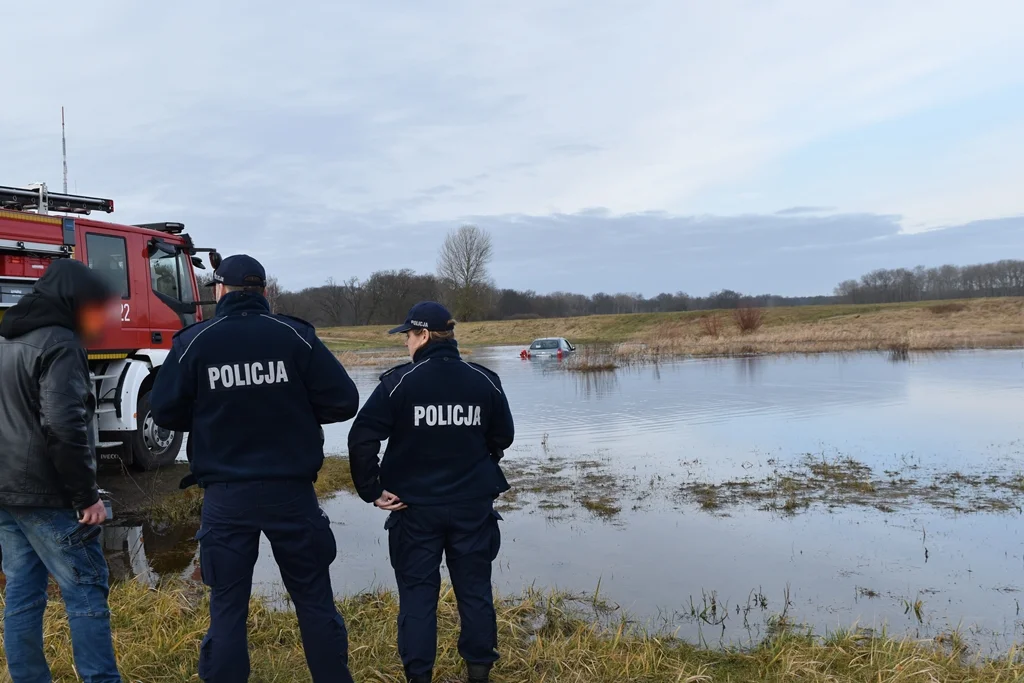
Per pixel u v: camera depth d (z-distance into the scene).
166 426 2.95
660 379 20.55
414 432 3.25
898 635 4.02
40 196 6.91
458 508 3.27
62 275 2.93
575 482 7.96
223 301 2.97
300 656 3.59
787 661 3.54
